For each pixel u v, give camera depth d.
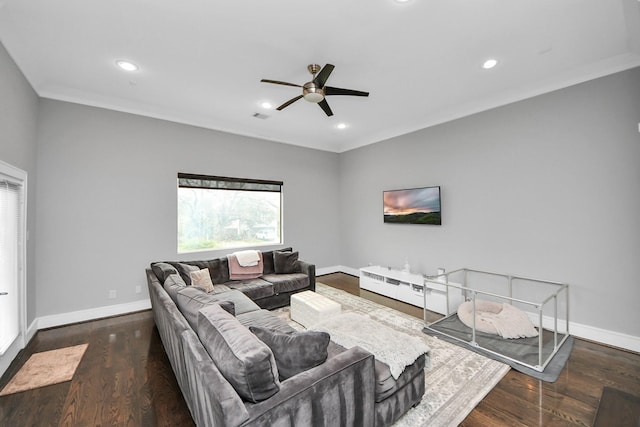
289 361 1.43
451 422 1.80
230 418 1.05
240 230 5.00
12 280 2.55
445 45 2.50
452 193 4.13
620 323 2.76
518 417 1.85
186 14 2.10
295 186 5.62
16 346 2.65
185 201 4.44
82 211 3.53
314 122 4.61
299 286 4.14
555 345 2.68
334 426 1.38
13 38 2.35
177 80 3.14
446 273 3.85
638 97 2.65
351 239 6.00
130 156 3.86
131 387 2.18
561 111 3.09
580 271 2.99
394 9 2.05
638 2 1.98
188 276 3.46
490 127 3.69
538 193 3.27
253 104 3.83
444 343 2.88
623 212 2.74
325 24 2.22
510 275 3.50
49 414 1.88
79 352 2.73
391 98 3.66
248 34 2.34
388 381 1.68
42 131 3.29
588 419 1.82
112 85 3.25
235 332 1.40
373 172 5.46
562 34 2.36
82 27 2.24
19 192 2.73
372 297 4.47
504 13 2.10
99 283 3.64
